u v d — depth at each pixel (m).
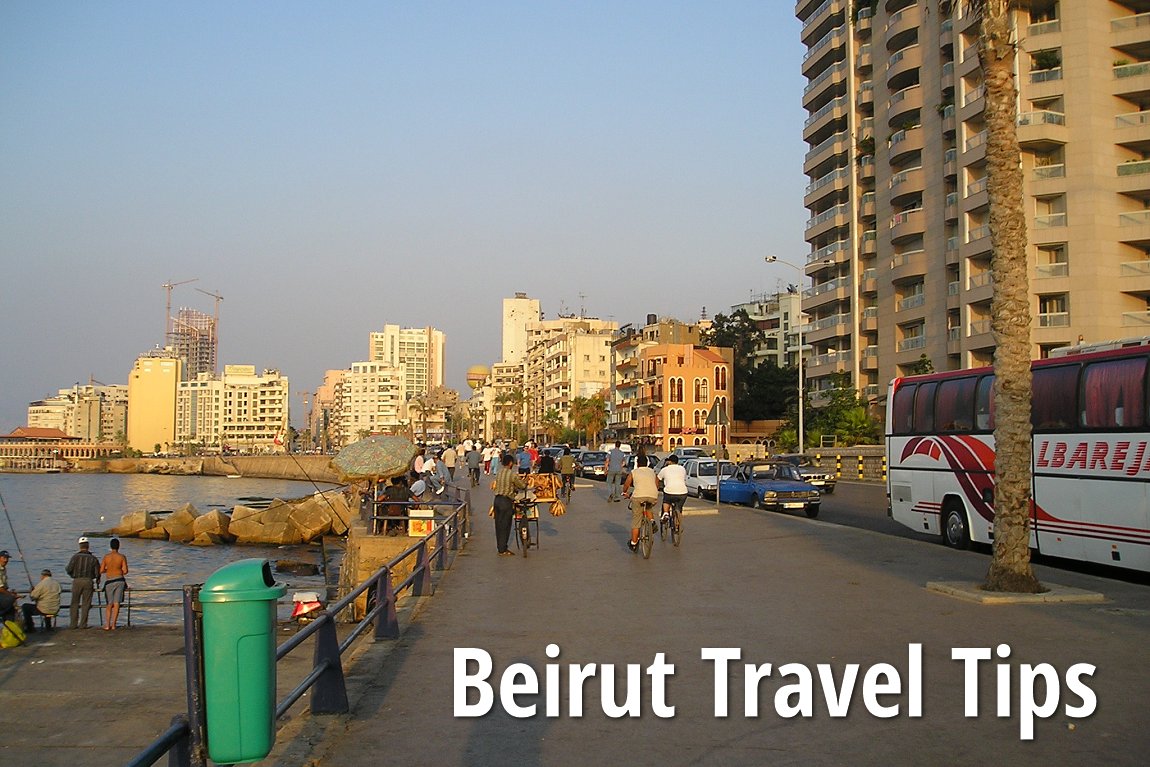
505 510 18.77
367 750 6.62
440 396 138.62
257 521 58.34
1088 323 47.16
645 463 21.27
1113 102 48.31
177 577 40.69
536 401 158.25
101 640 20.83
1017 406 13.22
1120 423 15.31
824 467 56.97
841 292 67.62
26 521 73.81
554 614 11.98
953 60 54.84
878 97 64.44
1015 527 13.03
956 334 55.19
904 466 21.41
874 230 65.69
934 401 20.41
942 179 56.66
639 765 6.27
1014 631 10.43
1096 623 10.88
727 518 26.14
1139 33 47.75
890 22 61.38
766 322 122.88
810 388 75.94
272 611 4.98
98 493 117.06
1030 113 48.25
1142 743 6.62
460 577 15.75
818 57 72.31
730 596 13.18
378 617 10.51
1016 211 13.66
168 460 196.00
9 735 11.87
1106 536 15.45
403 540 23.53
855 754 6.45
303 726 7.15
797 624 10.96
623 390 114.81
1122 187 47.72
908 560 16.89
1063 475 16.44
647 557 17.84
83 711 13.20
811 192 72.94
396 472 26.55
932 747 6.59
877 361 63.97
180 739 4.44
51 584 22.23
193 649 4.80
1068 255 47.88
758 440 99.00
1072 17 48.47
